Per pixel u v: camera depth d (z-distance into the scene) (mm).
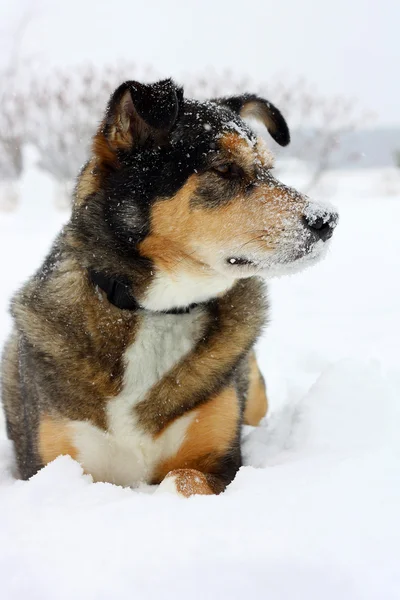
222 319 1062
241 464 1076
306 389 1354
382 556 743
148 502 840
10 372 1179
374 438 969
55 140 4094
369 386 1064
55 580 731
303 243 1030
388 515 797
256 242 1035
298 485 861
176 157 1028
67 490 903
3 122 4176
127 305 1030
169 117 982
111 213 1033
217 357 1051
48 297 1064
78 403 1023
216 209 1035
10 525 827
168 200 1021
